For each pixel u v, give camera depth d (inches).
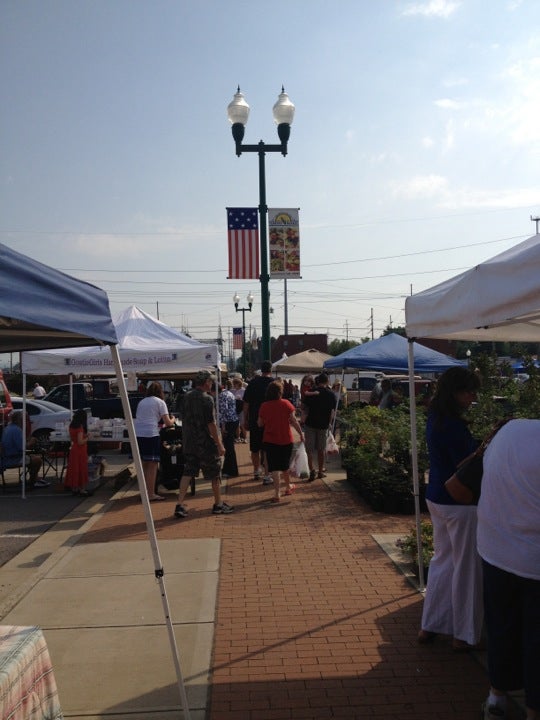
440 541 177.6
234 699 155.1
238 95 498.0
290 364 880.3
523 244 164.2
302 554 268.7
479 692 156.2
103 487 473.7
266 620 200.8
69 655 180.2
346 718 146.3
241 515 343.9
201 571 249.3
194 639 188.5
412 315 204.1
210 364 436.8
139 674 168.6
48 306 121.6
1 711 103.0
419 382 874.8
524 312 136.4
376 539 288.0
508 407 347.3
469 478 143.6
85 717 148.6
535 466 122.1
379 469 357.1
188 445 343.9
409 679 162.6
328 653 177.5
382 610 206.7
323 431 453.7
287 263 518.3
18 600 222.7
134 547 284.0
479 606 171.2
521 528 124.0
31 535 335.6
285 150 510.0
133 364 436.1
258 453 456.8
